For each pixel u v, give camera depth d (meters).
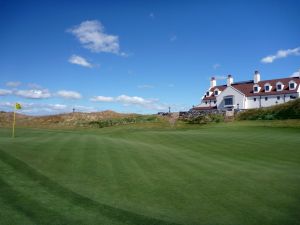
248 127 38.47
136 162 13.91
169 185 10.37
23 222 6.91
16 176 10.47
